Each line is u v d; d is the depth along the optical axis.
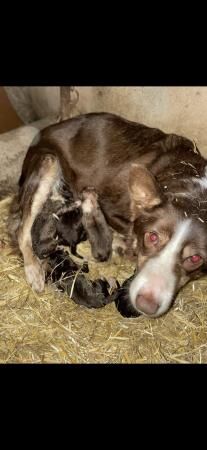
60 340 0.90
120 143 1.04
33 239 1.02
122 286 0.97
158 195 0.86
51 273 1.00
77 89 1.32
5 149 1.22
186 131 1.17
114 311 0.97
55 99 1.40
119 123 1.06
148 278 0.84
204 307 0.99
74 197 1.08
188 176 0.92
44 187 1.05
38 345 0.89
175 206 0.86
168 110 1.18
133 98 1.23
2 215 1.17
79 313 0.96
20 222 1.05
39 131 1.19
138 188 0.87
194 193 0.88
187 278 0.88
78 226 1.05
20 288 0.98
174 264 0.85
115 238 1.08
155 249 0.87
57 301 0.97
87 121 1.07
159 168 0.98
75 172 1.07
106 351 0.90
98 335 0.92
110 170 1.04
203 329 0.95
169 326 0.95
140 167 0.85
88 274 1.05
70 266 1.00
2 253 1.05
